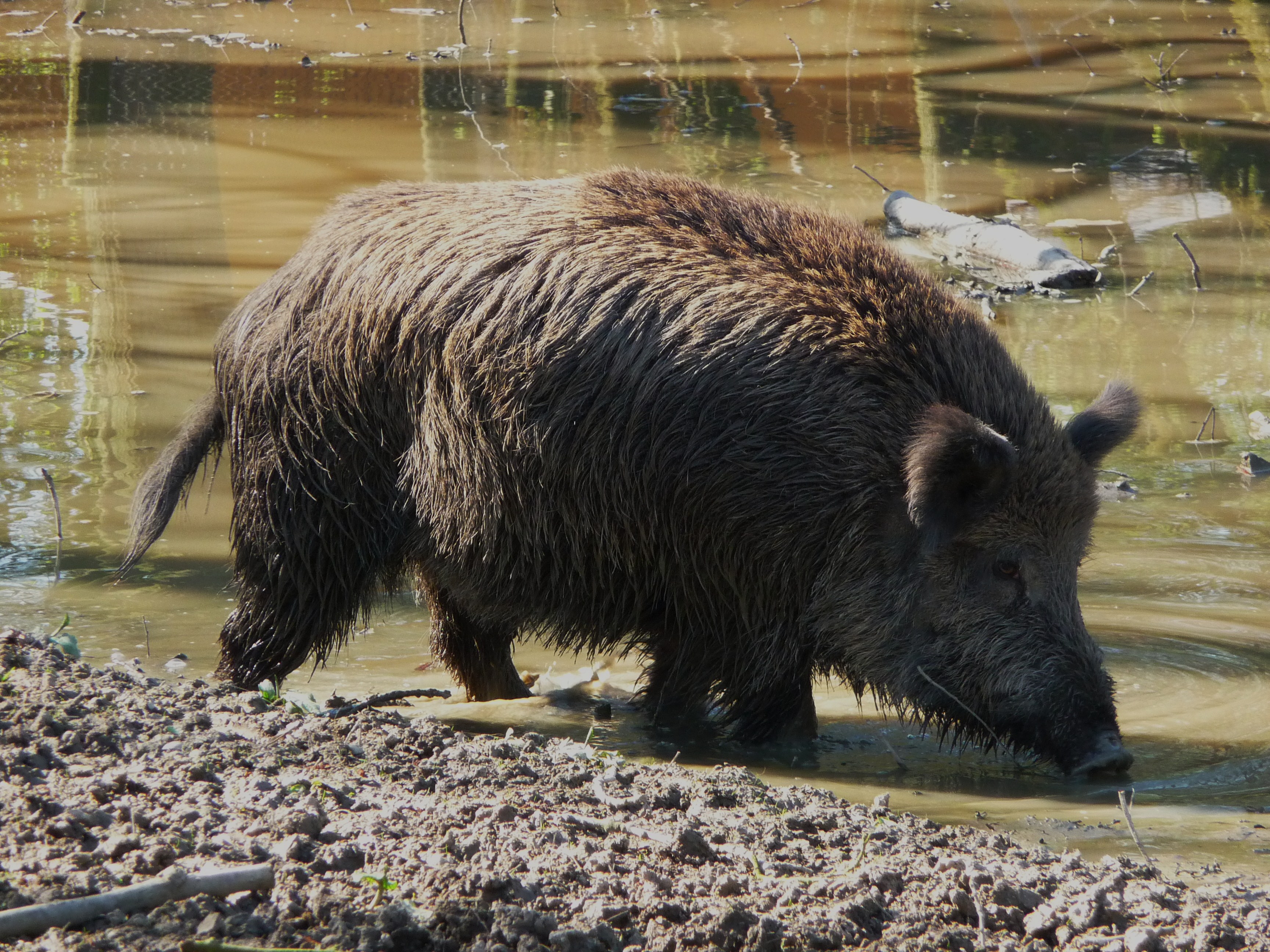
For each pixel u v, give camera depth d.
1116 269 20.98
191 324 18.05
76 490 13.83
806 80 30.73
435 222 10.73
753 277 10.12
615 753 9.15
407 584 11.73
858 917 6.68
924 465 9.21
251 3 37.22
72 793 6.94
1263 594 12.42
